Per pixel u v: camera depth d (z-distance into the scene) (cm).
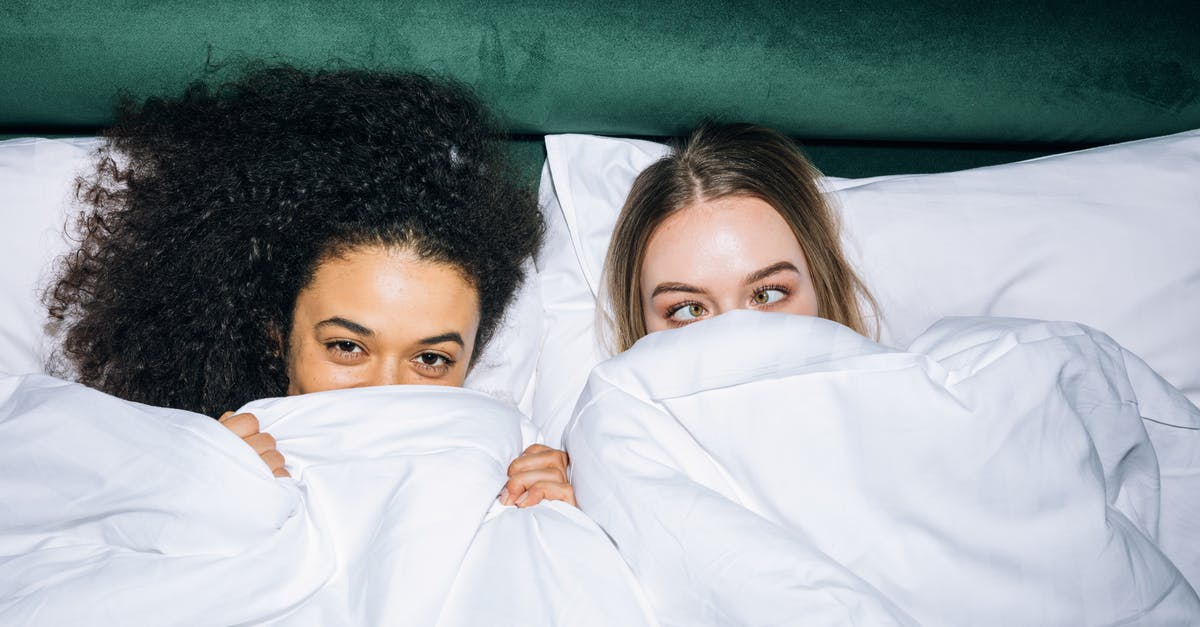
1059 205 110
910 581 72
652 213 102
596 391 87
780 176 103
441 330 88
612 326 112
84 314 99
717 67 115
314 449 83
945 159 131
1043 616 71
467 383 110
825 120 121
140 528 72
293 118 95
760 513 78
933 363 79
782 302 100
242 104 100
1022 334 82
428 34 109
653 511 75
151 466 74
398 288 86
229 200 92
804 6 116
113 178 103
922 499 73
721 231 99
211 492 73
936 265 109
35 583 68
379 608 68
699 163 102
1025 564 72
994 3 119
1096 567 72
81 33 103
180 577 69
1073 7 120
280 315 92
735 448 79
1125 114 124
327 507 76
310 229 88
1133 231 108
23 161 104
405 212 87
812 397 77
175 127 102
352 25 108
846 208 111
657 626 72
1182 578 73
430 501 75
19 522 74
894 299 111
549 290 119
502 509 83
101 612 66
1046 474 74
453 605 71
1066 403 77
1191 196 110
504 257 99
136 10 103
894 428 75
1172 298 107
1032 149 132
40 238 101
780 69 116
